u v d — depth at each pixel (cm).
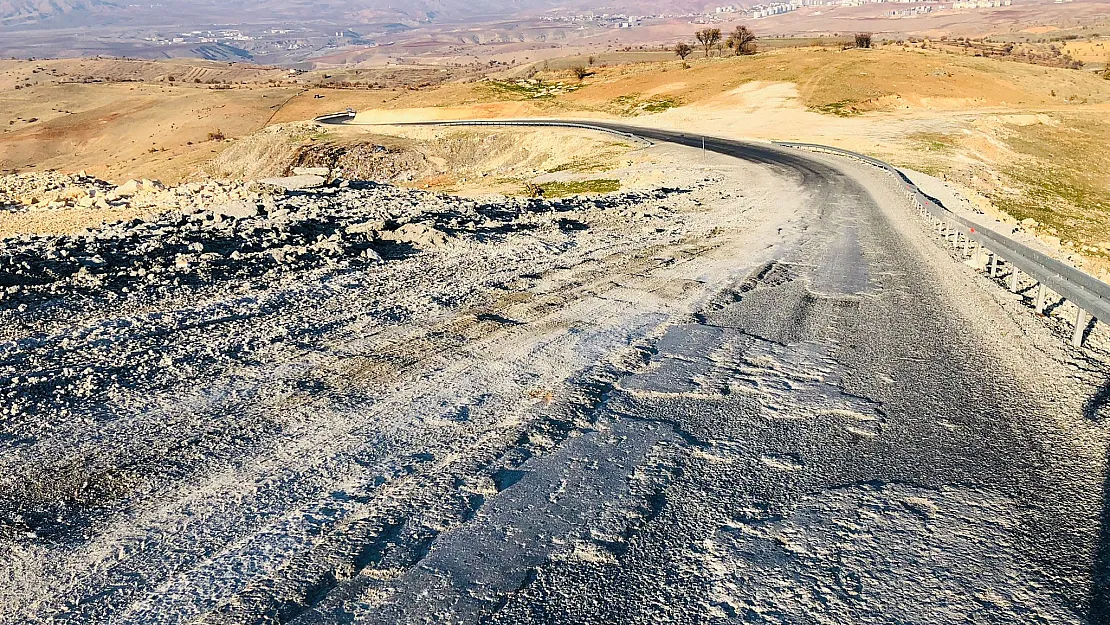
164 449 420
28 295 764
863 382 550
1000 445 435
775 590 295
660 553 320
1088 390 529
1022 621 277
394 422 462
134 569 307
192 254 1016
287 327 687
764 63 8931
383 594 290
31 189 2144
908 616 280
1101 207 3738
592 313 762
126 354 594
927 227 1639
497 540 328
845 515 353
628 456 416
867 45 11619
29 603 284
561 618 276
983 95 7200
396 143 6944
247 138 8431
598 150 5150
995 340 673
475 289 870
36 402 487
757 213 1795
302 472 394
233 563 311
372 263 1023
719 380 551
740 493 375
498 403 497
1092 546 326
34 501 360
